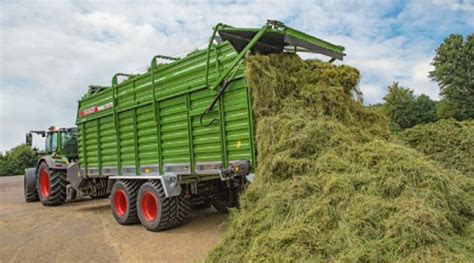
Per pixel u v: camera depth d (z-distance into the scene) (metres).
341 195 2.95
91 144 7.78
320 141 3.60
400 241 2.51
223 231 5.48
